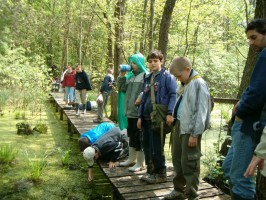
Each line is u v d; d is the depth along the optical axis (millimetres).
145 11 10078
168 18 5148
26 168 5031
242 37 8680
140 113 3461
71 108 9367
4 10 11664
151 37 7926
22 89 11414
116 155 4215
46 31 20688
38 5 16781
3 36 11500
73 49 23266
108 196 4145
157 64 3266
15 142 6535
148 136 3516
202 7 9180
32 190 4234
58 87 16094
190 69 2725
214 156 4914
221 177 4035
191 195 2773
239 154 2076
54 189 4297
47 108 11938
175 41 11250
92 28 19188
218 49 10250
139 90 3834
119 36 8766
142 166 4070
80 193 4207
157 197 3232
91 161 4070
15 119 8984
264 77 1810
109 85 7398
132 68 3904
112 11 9227
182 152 2760
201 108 2600
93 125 7078
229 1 8945
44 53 22266
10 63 12359
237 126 2164
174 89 3188
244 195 2086
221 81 9000
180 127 2744
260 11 3369
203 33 10797
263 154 1695
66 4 18250
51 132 7730
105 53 19453
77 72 8109
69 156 5770
